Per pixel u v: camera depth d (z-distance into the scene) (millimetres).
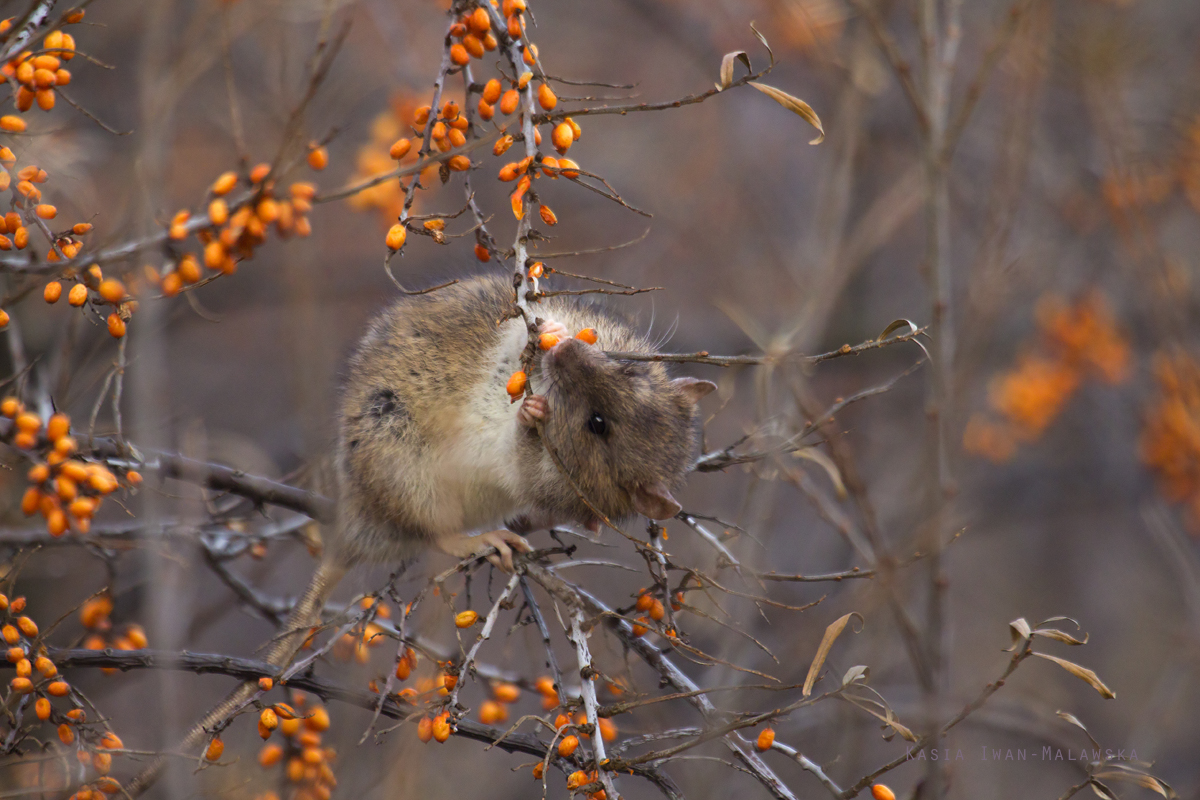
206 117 15344
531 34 23938
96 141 11297
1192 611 13062
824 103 19609
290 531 9578
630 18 24141
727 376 9953
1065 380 15219
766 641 13102
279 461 13234
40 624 10961
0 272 5645
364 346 9391
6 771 7453
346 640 8469
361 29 15641
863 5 10594
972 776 16688
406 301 9578
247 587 9352
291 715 6801
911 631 9367
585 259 20859
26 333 11609
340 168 16406
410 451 8930
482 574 13812
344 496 8898
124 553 8594
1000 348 18109
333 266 15461
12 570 7070
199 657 6992
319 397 8891
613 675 7723
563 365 8766
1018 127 11750
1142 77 15375
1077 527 23125
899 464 16562
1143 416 15570
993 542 23719
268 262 15688
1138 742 13969
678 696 6152
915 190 12203
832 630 6180
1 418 5824
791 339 10914
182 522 8562
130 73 13969
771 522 12203
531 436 9008
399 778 6973
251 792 7602
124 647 7934
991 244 11977
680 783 9781
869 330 19297
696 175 21938
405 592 8930
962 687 16922
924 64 10797
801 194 21125
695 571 7090
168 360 21266
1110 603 21625
